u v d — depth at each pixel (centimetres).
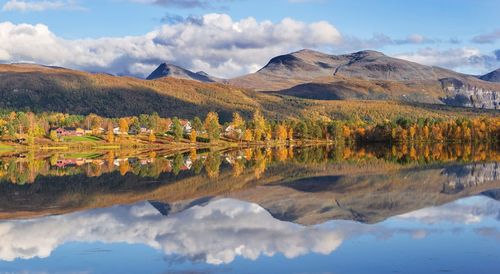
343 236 4406
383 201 6419
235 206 6150
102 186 8169
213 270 3453
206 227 4891
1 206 6194
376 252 3841
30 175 9950
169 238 4419
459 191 7319
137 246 4138
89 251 3984
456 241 4150
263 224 5025
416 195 6950
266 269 3469
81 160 14050
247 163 12769
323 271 3403
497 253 3759
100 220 5266
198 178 9312
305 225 4944
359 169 10794
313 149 19775
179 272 3412
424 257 3678
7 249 4056
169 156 15762
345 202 6372
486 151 17288
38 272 3459
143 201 6575
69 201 6575
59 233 4628
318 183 8425
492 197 6725
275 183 8481
